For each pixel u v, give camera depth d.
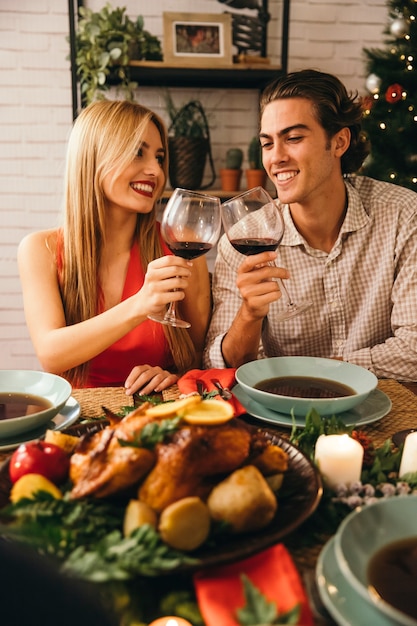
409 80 2.48
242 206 1.21
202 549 0.60
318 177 1.55
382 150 2.55
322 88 1.51
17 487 0.65
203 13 2.71
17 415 0.98
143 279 1.65
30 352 3.03
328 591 0.54
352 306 1.65
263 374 1.19
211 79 2.82
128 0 2.79
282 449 0.80
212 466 0.64
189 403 0.72
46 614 0.56
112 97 2.88
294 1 2.90
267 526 0.64
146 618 0.57
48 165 2.91
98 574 0.52
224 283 1.66
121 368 1.61
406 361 1.43
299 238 1.62
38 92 2.83
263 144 1.60
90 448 0.70
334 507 0.71
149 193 1.57
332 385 1.15
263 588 0.55
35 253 1.60
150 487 0.63
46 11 2.75
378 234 1.61
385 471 0.81
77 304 1.59
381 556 0.59
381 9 2.96
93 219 1.56
